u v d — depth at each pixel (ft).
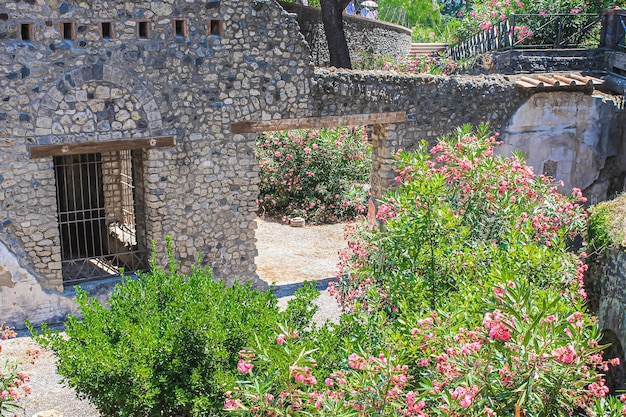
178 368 20.12
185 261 34.45
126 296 23.15
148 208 33.47
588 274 29.14
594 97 40.81
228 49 33.53
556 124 40.57
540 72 45.06
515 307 15.58
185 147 33.50
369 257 23.38
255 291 23.11
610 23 45.06
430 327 17.34
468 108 38.91
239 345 20.74
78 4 30.35
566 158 41.06
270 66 34.47
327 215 51.01
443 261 21.22
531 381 14.67
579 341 15.47
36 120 30.30
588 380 15.38
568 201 24.97
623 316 26.63
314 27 62.95
